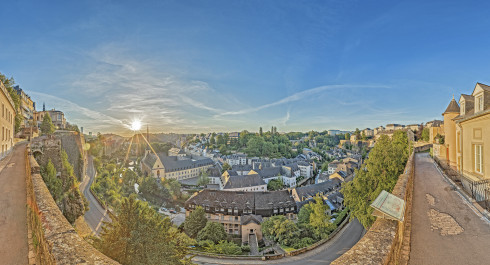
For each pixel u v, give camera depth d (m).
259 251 38.56
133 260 10.29
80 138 67.50
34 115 82.88
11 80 40.94
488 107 14.40
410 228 8.80
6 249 7.70
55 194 29.66
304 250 33.56
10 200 11.81
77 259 4.44
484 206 11.26
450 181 16.47
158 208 66.69
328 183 74.75
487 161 14.38
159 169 101.69
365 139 167.38
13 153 27.81
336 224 41.69
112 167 83.62
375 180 21.36
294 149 169.62
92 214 38.97
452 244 7.49
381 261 4.19
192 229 46.12
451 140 24.12
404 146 37.59
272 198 55.38
